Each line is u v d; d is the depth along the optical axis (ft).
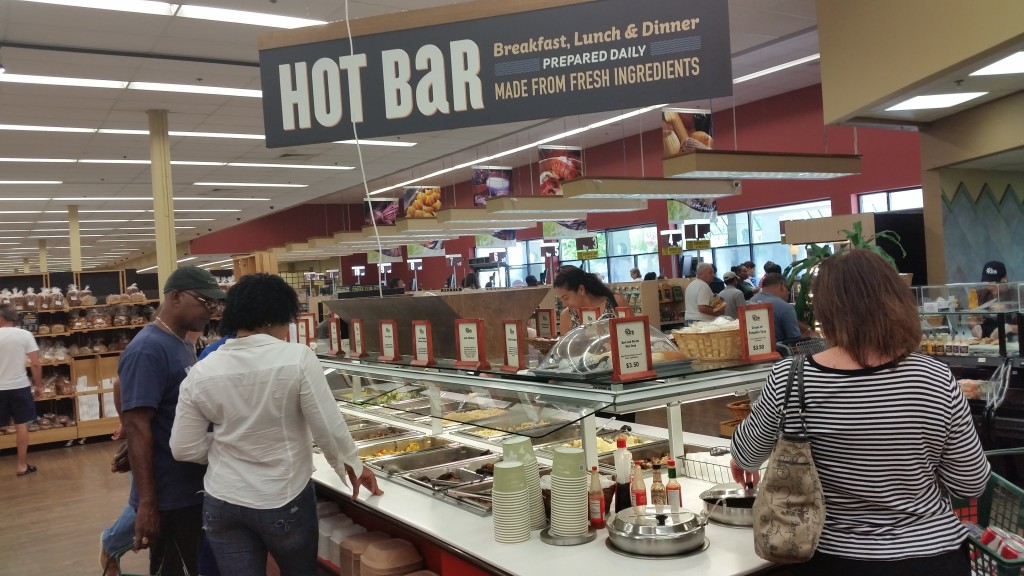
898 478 5.39
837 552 5.53
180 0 21.86
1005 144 21.58
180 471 9.18
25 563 15.67
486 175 45.57
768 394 5.85
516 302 11.28
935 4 15.57
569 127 48.73
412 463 11.46
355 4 23.16
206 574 11.30
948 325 15.90
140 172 46.06
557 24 9.31
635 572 6.75
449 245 79.25
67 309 30.27
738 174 25.96
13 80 27.02
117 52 25.25
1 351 24.26
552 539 7.70
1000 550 5.77
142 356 8.98
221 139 38.40
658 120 48.65
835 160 26.84
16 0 20.81
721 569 6.72
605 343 8.74
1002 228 26.89
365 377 12.75
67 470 24.88
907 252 27.68
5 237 75.36
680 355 8.80
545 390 8.87
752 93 43.16
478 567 7.57
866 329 5.34
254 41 25.46
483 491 9.71
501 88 9.43
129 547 9.61
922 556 5.33
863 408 5.36
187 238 88.07
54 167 42.42
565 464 7.68
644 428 12.26
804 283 18.93
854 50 18.88
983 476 5.52
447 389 10.46
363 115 9.75
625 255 58.39
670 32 9.11
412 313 12.26
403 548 9.43
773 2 27.94
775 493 5.58
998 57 14.53
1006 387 13.98
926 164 25.22
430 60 9.58
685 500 8.72
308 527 8.14
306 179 52.80
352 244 56.34
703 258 51.16
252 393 7.86
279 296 8.21
